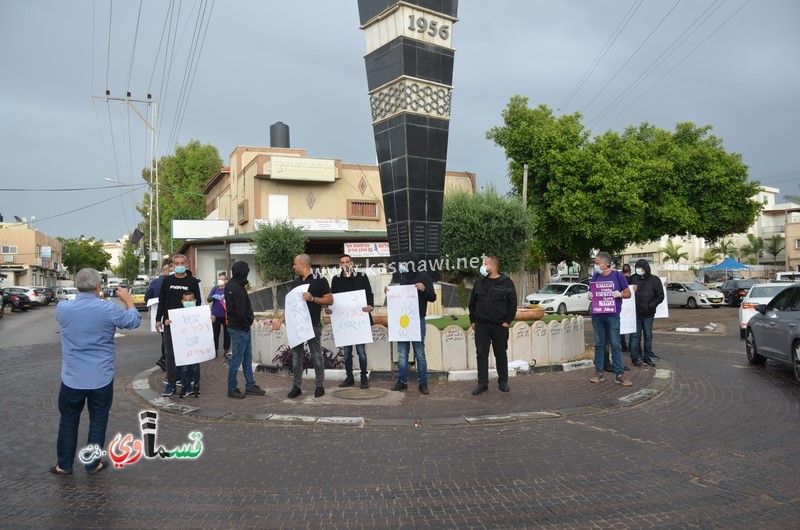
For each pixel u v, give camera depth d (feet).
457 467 17.49
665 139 97.30
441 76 38.32
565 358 35.04
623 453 18.67
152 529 13.29
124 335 63.46
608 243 90.43
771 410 24.03
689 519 13.65
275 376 32.04
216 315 37.93
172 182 174.29
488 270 27.32
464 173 107.04
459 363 31.22
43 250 217.15
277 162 95.30
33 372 35.81
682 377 31.68
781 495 15.02
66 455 16.92
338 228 100.22
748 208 95.50
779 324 31.96
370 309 27.81
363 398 26.32
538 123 92.73
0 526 13.38
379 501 14.94
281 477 16.71
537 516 13.94
